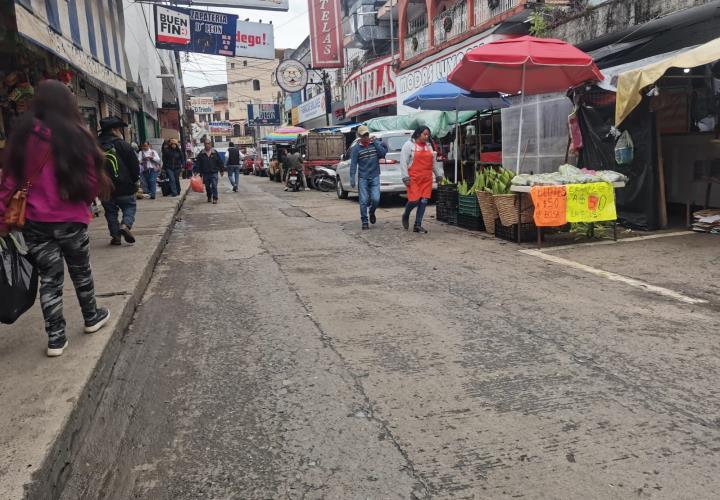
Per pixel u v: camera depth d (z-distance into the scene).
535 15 14.23
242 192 20.62
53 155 3.53
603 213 7.71
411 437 2.96
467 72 8.94
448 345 4.24
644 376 3.60
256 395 3.52
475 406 3.28
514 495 2.46
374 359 4.02
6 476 2.37
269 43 17.92
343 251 8.05
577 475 2.59
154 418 3.27
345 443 2.92
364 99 28.30
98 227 9.92
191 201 16.97
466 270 6.60
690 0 10.13
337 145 20.89
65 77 9.15
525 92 10.02
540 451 2.79
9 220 3.41
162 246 8.65
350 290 5.89
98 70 9.40
